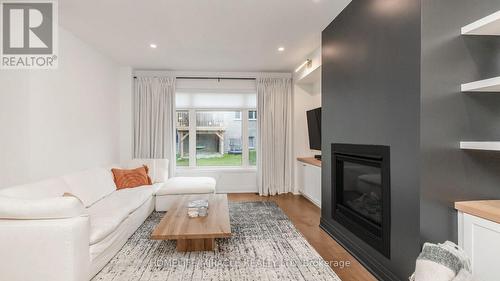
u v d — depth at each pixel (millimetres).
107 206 3135
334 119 3129
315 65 4340
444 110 1837
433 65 1823
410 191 1917
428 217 1818
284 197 5379
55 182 2824
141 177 4445
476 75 1873
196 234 2457
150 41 3930
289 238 3158
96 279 2256
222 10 2977
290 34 3676
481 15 1893
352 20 2721
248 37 3783
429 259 1422
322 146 3488
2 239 1936
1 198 2008
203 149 5965
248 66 5301
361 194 2654
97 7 2895
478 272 1655
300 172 5469
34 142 2943
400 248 2025
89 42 3947
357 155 2629
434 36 1823
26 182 2844
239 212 4281
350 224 2746
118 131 5180
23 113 2824
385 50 2189
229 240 3098
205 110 5926
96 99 4305
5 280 1946
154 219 3881
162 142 5508
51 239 1950
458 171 1856
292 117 5754
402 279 2004
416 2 1845
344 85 2895
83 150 3916
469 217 1725
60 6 2861
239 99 5914
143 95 5484
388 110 2158
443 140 1836
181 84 5684
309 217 4012
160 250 2828
